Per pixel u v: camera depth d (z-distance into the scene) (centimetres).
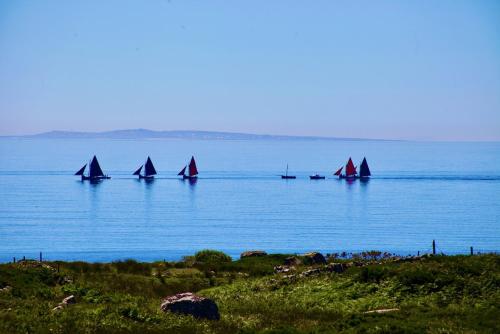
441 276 7062
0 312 5847
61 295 7144
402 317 5819
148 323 5728
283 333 5431
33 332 5244
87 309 6150
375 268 7569
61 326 5416
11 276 7656
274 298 7431
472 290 6731
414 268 7444
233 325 5856
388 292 6938
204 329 5616
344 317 6025
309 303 7050
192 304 6122
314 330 5556
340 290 7312
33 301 6569
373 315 5950
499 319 5675
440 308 6253
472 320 5700
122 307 6062
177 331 5506
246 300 7381
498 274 7075
